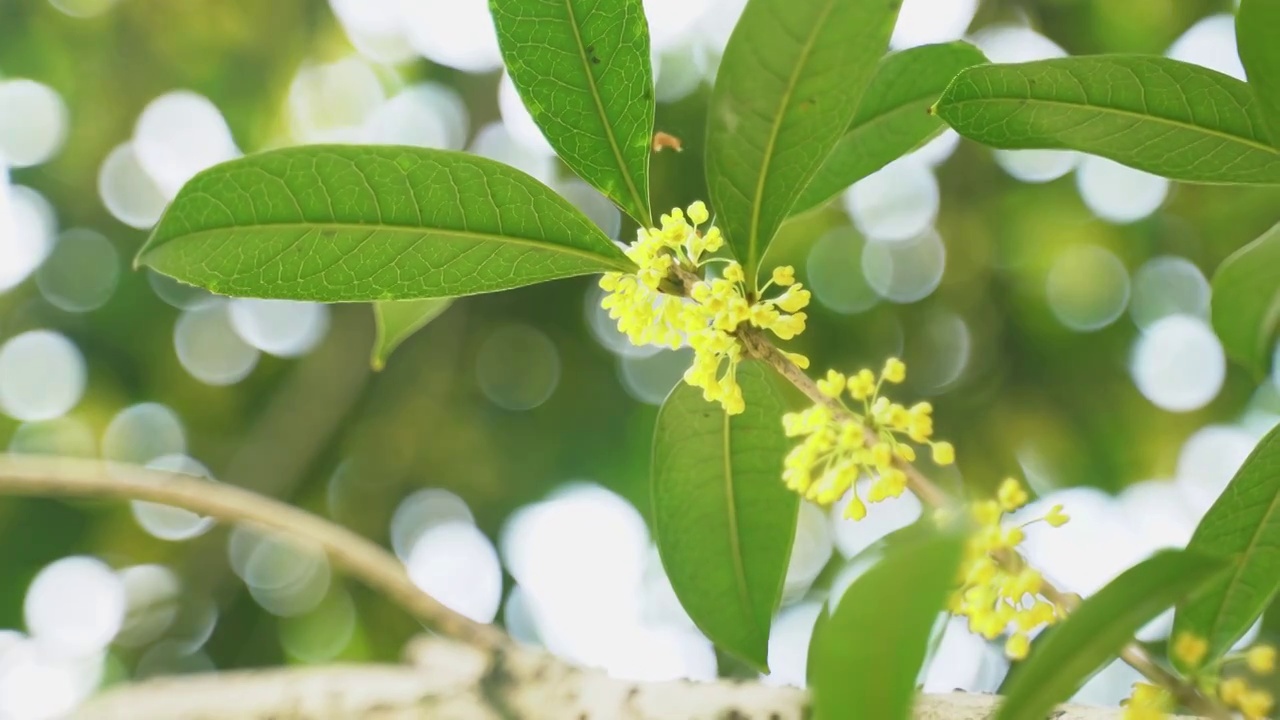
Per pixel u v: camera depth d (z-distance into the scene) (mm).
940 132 2006
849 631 1006
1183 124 1668
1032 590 1220
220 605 5711
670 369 5680
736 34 1540
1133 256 5281
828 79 1558
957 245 5422
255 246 1651
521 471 5750
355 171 1616
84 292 5977
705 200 5262
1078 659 1130
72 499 5656
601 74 1678
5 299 5898
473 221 1675
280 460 5656
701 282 1453
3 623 5492
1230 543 1615
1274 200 4938
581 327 5863
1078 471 5273
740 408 1453
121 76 6008
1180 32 5332
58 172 6000
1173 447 5230
